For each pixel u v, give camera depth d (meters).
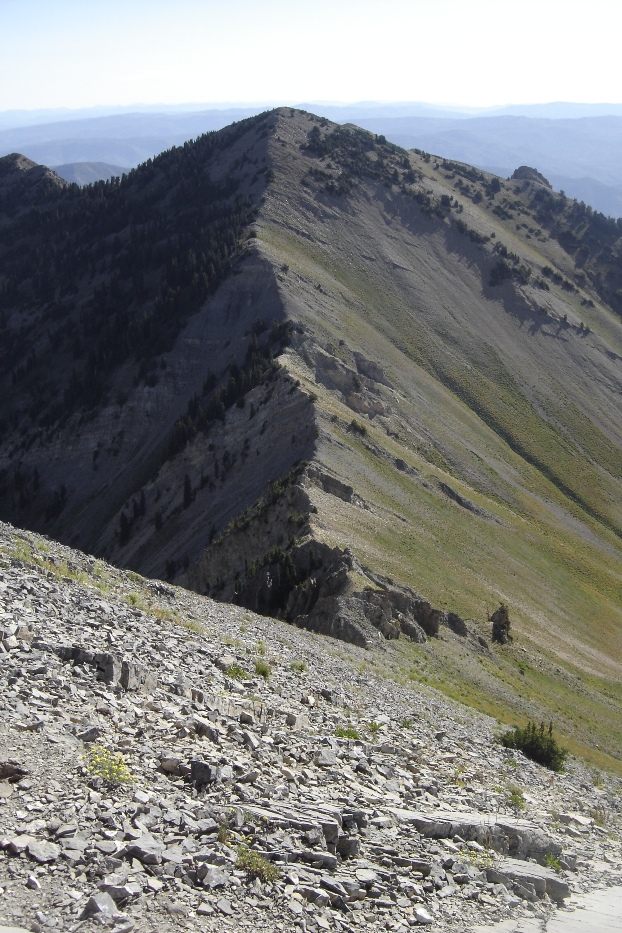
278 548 78.50
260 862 12.35
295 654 36.16
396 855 15.21
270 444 128.25
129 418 187.50
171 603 37.09
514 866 17.38
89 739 14.38
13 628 18.44
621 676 93.94
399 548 92.62
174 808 13.20
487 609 89.69
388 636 60.56
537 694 70.56
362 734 24.47
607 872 20.14
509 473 181.75
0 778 12.23
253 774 15.80
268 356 160.88
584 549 163.88
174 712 17.78
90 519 174.62
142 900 10.67
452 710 40.78
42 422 199.50
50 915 9.73
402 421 166.25
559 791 30.02
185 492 134.75
